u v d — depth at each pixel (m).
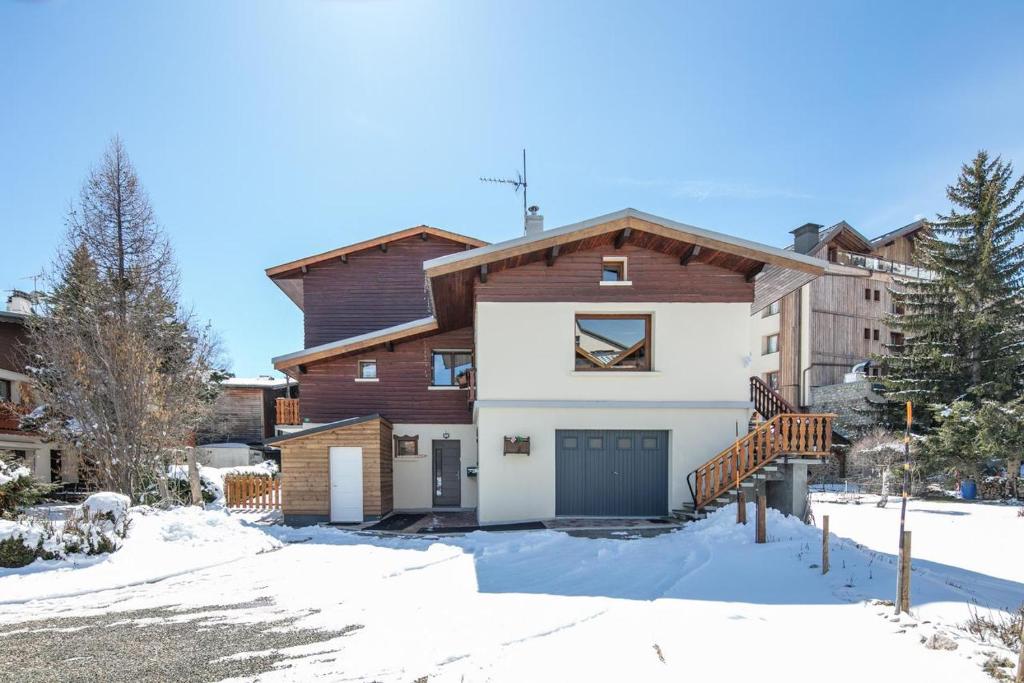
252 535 11.43
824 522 7.42
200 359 17.47
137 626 6.14
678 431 13.46
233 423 29.55
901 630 5.12
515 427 13.33
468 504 17.05
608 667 4.52
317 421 17.05
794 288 15.91
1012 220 23.89
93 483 15.84
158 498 15.94
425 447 17.14
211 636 5.77
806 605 6.11
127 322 16.47
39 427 18.14
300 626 6.02
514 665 4.63
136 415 14.28
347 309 20.41
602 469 13.52
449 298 14.82
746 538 9.74
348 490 14.80
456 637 5.43
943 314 24.48
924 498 20.77
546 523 12.66
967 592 6.59
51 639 5.76
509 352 13.48
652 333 13.75
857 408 26.56
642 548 9.74
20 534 8.72
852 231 31.64
